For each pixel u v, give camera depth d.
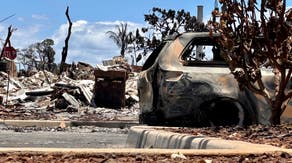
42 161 7.20
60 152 7.75
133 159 7.41
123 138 14.44
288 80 11.30
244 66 11.47
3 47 50.91
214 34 12.89
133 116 26.56
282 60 11.06
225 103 12.30
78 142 13.27
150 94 12.77
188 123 12.34
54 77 54.50
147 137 10.68
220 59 13.12
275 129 10.55
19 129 17.42
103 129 18.09
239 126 11.55
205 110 12.28
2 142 12.93
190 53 12.96
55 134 15.43
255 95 12.29
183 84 12.27
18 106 32.44
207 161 7.17
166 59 12.66
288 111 12.26
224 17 11.52
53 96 34.44
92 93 34.53
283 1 11.02
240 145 8.30
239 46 11.46
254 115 12.27
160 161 7.25
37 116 24.80
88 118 24.05
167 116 12.40
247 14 11.40
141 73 13.35
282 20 11.02
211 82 12.31
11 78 48.12
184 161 7.24
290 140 9.32
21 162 7.07
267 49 11.33
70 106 30.41
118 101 33.00
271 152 7.83
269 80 12.51
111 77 33.19
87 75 57.94
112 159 7.43
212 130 10.90
